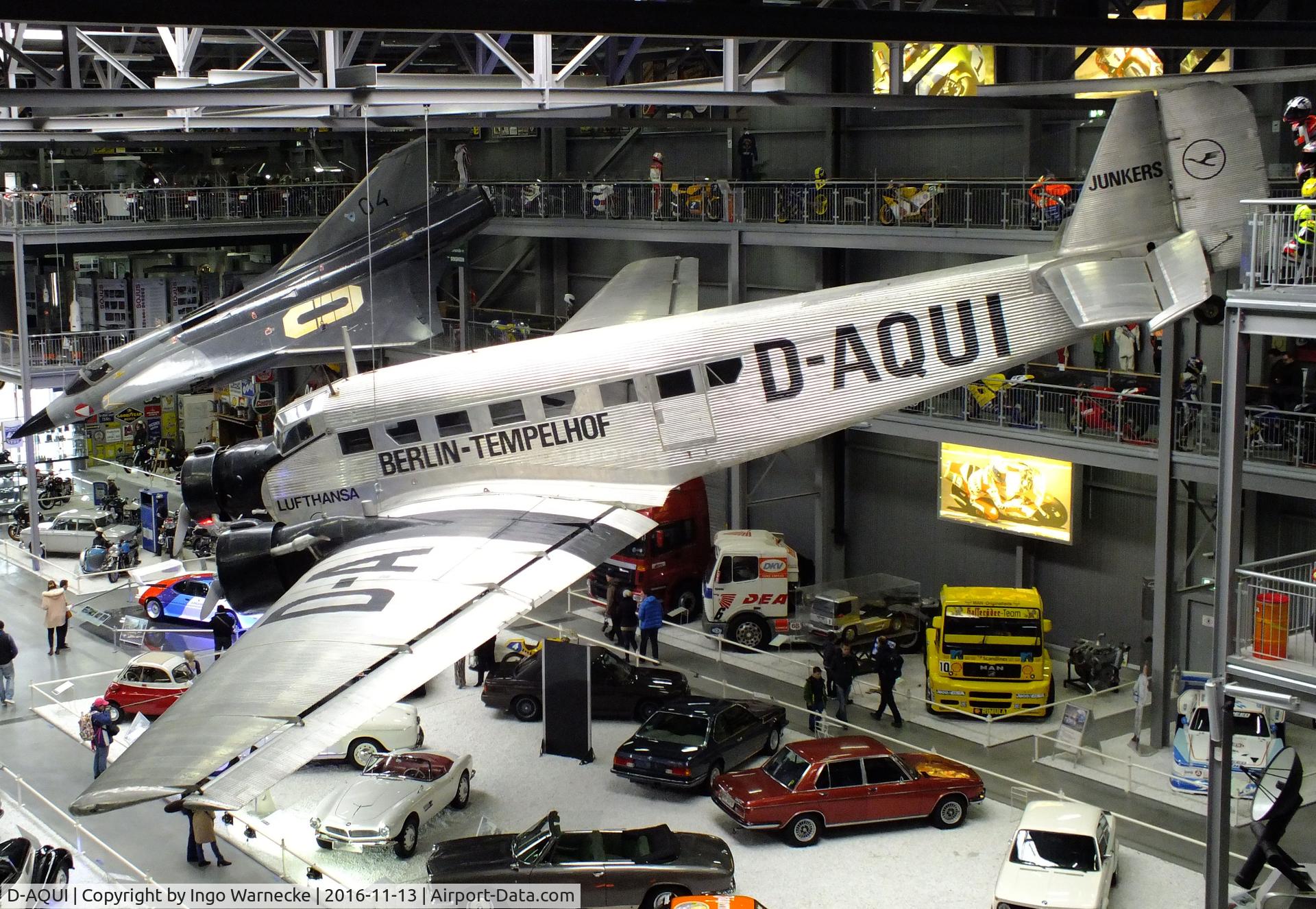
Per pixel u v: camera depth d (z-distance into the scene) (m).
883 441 33.75
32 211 38.16
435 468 21.12
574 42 40.06
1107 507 29.36
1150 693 25.41
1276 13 26.11
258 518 32.66
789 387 20.66
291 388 46.94
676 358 20.59
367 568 18.48
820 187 31.41
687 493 32.91
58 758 24.62
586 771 23.80
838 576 35.00
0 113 30.06
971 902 18.86
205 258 49.38
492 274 45.09
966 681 25.73
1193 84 19.55
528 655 27.88
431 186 39.00
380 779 21.19
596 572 33.09
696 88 23.92
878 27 12.80
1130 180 19.61
